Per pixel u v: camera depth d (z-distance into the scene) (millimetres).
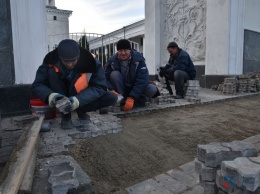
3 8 3182
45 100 2244
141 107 3590
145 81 3203
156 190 1457
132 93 3176
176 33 7348
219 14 5914
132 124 2852
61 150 1868
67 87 2410
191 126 2797
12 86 3273
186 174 1641
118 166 1799
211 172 1193
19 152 1541
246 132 2598
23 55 3354
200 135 2480
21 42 3322
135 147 2146
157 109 3504
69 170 1352
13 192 1066
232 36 5848
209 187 1207
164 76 4832
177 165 1812
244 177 952
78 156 1937
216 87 5918
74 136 2297
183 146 2182
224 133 2555
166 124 2873
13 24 3244
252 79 5586
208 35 6223
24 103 3383
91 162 1857
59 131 2373
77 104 2178
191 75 4562
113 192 1469
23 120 2752
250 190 949
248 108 3820
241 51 6172
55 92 2354
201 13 6531
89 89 2312
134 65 3158
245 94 5027
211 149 1232
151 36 7977
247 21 6367
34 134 1906
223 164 1088
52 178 1250
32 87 2361
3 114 3229
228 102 4336
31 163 1519
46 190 1286
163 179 1588
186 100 4258
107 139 2322
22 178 1291
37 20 3459
